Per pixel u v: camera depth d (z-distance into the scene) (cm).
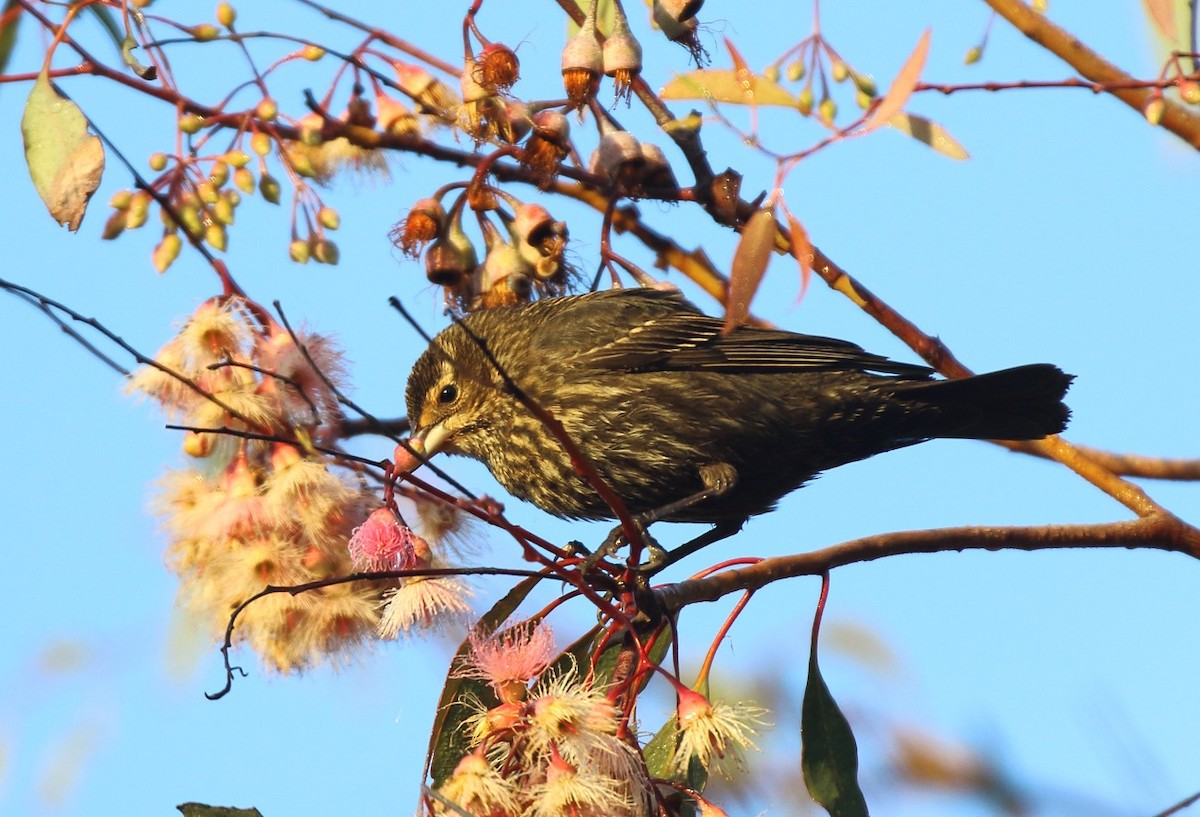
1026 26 917
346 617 841
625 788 702
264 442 883
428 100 993
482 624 820
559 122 990
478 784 680
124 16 900
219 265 891
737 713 772
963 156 869
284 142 945
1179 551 941
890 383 1125
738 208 1000
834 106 830
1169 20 910
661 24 1002
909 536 887
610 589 823
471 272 1020
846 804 876
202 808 755
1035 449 1147
